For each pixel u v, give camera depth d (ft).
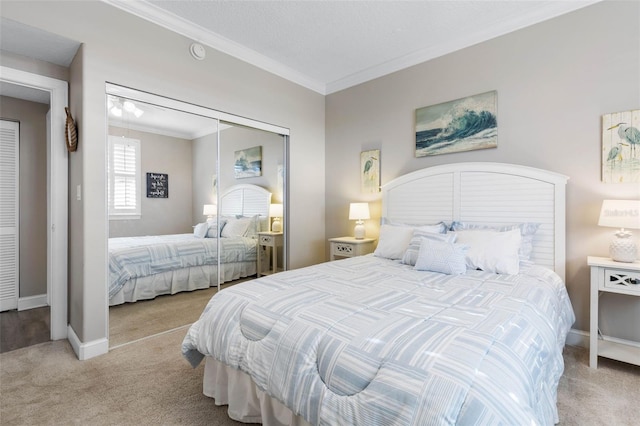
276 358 4.47
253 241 11.83
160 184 9.27
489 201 9.36
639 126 7.32
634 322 7.51
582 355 7.64
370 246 12.18
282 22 9.20
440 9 8.53
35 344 8.39
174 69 9.15
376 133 12.35
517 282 6.52
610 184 7.72
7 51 7.80
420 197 10.81
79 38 7.39
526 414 2.95
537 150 8.77
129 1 8.09
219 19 9.05
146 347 8.18
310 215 13.55
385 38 10.03
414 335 3.87
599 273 6.98
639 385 6.35
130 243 8.68
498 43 9.39
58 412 5.51
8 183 11.05
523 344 3.87
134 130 8.66
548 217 8.40
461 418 2.86
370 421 3.32
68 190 8.78
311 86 13.50
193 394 6.09
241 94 10.95
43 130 11.68
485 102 9.59
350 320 4.43
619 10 7.59
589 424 5.21
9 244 11.09
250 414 5.10
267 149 12.16
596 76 7.89
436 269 7.52
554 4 8.30
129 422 5.27
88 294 7.55
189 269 10.02
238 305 5.56
